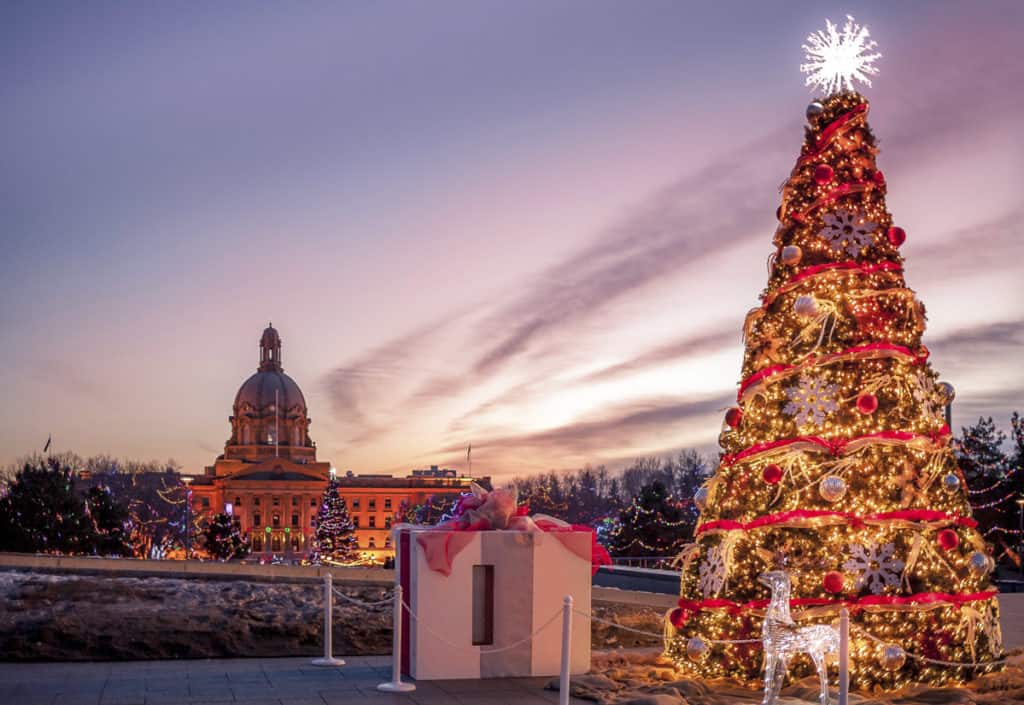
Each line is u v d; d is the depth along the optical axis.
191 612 17.42
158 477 183.75
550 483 165.75
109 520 58.03
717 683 13.43
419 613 13.91
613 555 56.44
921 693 12.71
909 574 13.23
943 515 13.52
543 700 12.58
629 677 14.00
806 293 14.13
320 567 24.91
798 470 13.42
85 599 18.44
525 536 14.35
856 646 12.96
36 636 15.59
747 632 13.36
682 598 14.23
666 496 58.16
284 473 193.25
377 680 13.84
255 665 14.95
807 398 13.68
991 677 13.32
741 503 13.73
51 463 55.78
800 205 14.54
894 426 13.55
